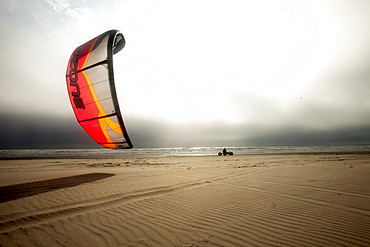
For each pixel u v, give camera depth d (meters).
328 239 2.42
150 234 2.62
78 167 11.30
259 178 6.46
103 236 2.57
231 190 4.91
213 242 2.38
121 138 8.93
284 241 2.38
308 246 2.26
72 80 8.75
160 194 4.62
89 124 9.23
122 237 2.54
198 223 2.95
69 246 2.33
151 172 8.23
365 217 3.06
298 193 4.48
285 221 2.97
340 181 5.62
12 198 4.30
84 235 2.60
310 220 2.99
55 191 4.89
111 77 7.80
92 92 8.38
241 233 2.61
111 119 8.45
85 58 8.34
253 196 4.32
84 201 4.08
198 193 4.67
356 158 15.99
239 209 3.52
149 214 3.34
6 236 2.56
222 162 13.84
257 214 3.26
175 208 3.63
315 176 6.52
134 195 4.53
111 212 3.45
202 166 11.01
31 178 6.81
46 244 2.37
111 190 4.99
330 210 3.38
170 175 7.32
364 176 6.34
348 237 2.46
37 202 4.01
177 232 2.66
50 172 8.59
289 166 9.77
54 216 3.27
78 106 9.02
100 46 8.09
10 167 11.44
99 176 7.18
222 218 3.12
